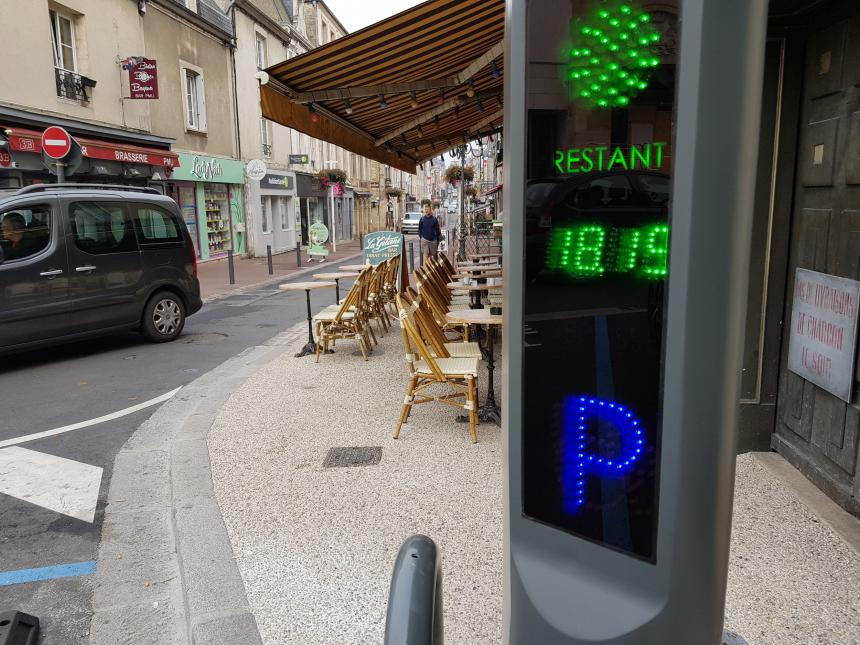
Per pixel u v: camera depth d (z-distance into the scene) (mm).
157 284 8430
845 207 3064
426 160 15586
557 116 1150
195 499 3643
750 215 1057
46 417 5500
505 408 1339
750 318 3773
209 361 7508
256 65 25094
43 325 7176
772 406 3838
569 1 1115
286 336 8938
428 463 4094
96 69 15164
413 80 7082
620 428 1191
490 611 2535
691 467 1116
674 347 1082
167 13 18422
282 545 3113
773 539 2916
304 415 5172
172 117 18797
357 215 43250
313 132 7188
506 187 1261
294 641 2420
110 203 7926
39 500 3887
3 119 12117
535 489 1315
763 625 2340
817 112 3322
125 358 7695
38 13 13047
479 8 5137
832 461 3279
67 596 2904
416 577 1196
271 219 27219
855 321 2980
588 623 1231
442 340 5172
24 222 7051
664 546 1158
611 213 1131
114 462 4469
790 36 3420
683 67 1004
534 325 1254
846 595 2510
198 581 2812
